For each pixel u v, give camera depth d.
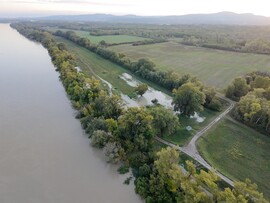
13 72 116.56
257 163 59.09
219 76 120.94
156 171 50.41
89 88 86.19
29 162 56.06
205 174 43.66
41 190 48.66
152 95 99.25
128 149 57.34
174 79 103.94
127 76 120.00
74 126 71.25
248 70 130.75
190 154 59.69
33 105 83.12
